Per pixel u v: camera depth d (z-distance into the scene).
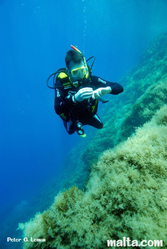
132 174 1.58
